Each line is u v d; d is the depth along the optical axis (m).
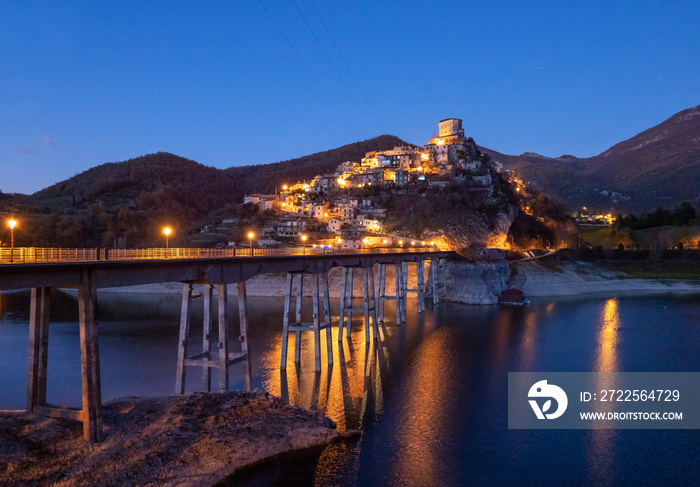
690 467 35.94
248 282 144.25
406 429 41.31
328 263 64.56
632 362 64.81
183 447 32.25
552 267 160.38
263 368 59.56
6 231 191.00
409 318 101.31
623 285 156.12
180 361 41.28
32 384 32.84
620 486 33.16
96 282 31.61
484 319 99.50
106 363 62.09
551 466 35.72
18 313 104.56
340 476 33.06
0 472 27.47
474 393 51.19
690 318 100.69
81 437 31.33
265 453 34.69
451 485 32.62
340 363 62.56
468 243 156.50
